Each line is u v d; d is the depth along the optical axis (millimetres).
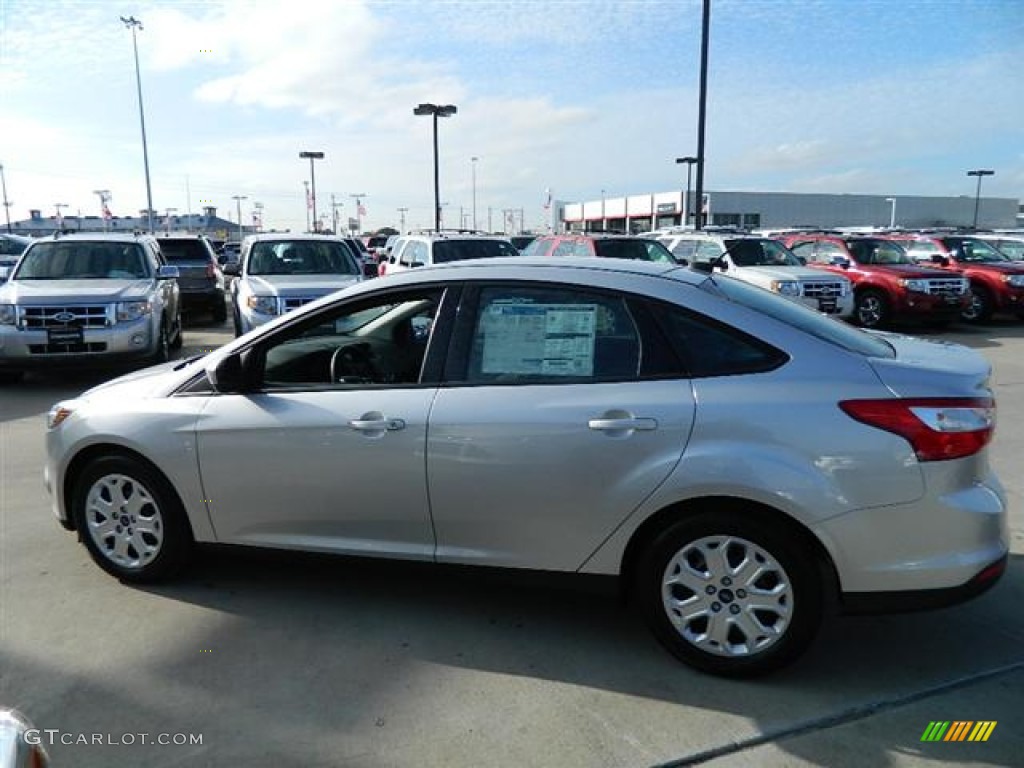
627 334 3402
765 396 3160
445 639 3646
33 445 7105
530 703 3146
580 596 4066
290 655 3512
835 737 2930
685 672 3365
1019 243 20531
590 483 3307
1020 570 4332
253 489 3814
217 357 3951
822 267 16484
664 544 3295
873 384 3109
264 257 11977
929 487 3029
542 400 3381
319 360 4172
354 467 3617
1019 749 2859
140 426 3967
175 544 4059
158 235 18906
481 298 3611
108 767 2779
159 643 3609
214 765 2795
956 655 3500
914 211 73125
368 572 4332
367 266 19359
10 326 9445
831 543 3072
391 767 2785
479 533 3527
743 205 67500
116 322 9703
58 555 4574
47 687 3260
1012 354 12352
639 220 67938
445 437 3467
